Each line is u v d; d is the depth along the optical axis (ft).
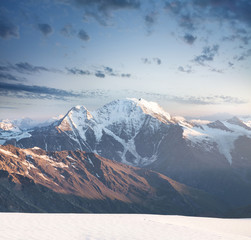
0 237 96.12
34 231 110.22
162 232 122.52
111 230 121.90
